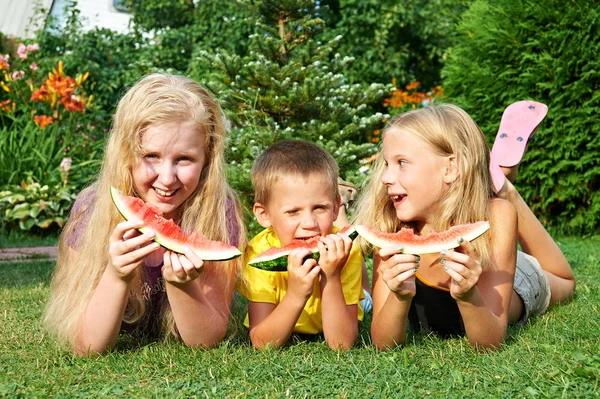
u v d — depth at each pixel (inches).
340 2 652.7
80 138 410.6
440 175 118.3
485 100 347.6
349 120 278.1
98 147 390.9
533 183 345.4
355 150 261.6
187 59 568.7
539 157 337.1
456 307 126.6
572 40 319.3
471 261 103.0
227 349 115.4
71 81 409.4
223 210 123.5
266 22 298.8
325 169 122.3
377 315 117.4
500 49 344.2
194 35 594.6
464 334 129.7
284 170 120.0
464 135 119.8
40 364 107.5
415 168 117.3
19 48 470.6
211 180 122.2
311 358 108.2
